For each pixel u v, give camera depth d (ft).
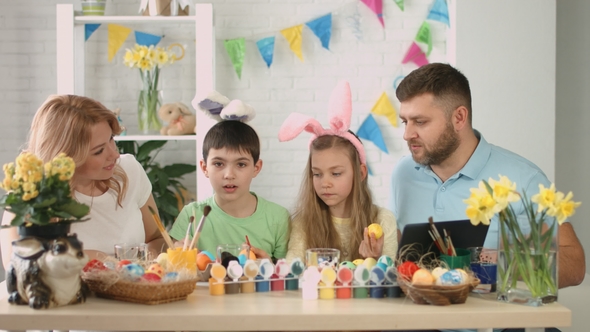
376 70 12.55
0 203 4.58
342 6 12.48
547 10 10.78
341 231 6.73
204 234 6.89
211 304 4.76
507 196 4.73
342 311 4.53
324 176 6.52
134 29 12.37
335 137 6.61
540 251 4.75
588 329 8.13
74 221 4.72
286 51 12.55
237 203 6.91
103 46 12.37
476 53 10.87
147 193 7.27
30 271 4.58
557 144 11.68
